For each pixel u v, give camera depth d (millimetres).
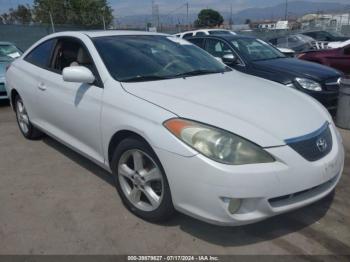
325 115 3160
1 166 4324
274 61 6555
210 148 2465
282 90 3463
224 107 2793
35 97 4402
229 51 6844
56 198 3512
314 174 2611
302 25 39281
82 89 3496
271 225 2986
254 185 2418
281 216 3104
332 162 2766
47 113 4227
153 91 3055
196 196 2520
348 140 5191
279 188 2482
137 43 3895
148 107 2834
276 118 2744
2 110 7203
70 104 3650
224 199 2449
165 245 2775
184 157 2518
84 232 2955
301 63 6527
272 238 2830
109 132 3146
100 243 2814
